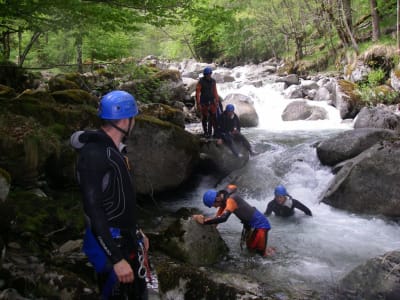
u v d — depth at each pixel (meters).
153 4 5.11
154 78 11.04
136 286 2.21
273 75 19.50
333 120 11.86
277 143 8.83
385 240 5.09
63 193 5.23
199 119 11.70
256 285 3.76
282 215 5.80
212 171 7.43
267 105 13.48
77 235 4.29
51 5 4.54
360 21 17.84
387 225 5.54
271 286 3.83
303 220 5.75
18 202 4.29
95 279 3.44
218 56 28.36
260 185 7.07
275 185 7.05
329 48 18.94
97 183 1.99
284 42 24.45
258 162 7.64
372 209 5.84
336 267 4.34
